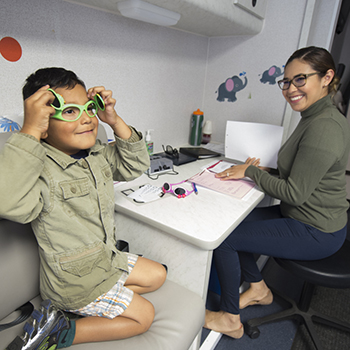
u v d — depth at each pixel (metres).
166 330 0.78
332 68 0.98
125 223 1.06
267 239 1.05
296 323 1.31
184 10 1.14
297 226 1.05
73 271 0.73
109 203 0.86
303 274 1.02
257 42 1.63
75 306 0.76
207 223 0.89
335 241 1.03
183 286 0.97
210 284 1.46
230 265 1.09
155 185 1.16
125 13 1.08
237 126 1.46
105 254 0.79
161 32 1.43
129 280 0.86
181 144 1.89
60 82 0.68
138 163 0.95
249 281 1.30
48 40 0.99
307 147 0.94
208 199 1.06
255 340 1.21
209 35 1.73
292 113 1.61
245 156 1.49
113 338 0.75
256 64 1.67
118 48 1.24
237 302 1.13
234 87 1.80
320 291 1.53
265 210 1.35
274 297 1.40
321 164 0.91
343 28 1.97
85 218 0.77
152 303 0.87
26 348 0.66
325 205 1.00
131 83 1.36
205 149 1.73
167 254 0.97
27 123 0.62
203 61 1.83
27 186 0.60
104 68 1.21
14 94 0.94
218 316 1.18
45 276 0.76
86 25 1.09
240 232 1.08
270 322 1.24
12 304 0.77
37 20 0.94
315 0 1.37
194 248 0.89
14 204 0.58
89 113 0.75
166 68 1.54
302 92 1.02
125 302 0.78
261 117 1.75
